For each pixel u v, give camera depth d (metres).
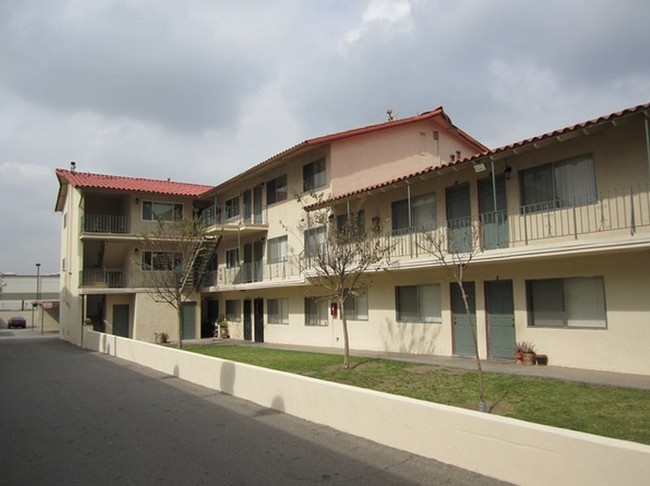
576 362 12.51
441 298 16.25
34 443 7.61
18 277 62.69
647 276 11.24
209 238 27.86
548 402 8.87
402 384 11.30
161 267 26.36
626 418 7.64
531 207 13.51
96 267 31.75
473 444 5.80
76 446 7.40
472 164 13.63
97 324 31.70
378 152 21.67
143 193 29.88
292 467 6.20
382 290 18.59
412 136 23.16
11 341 32.62
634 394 9.18
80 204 28.55
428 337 16.69
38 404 10.77
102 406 10.39
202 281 30.64
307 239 21.23
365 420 7.39
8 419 9.32
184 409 9.88
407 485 5.48
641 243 10.29
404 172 22.52
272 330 25.17
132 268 28.94
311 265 18.80
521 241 13.67
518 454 5.32
